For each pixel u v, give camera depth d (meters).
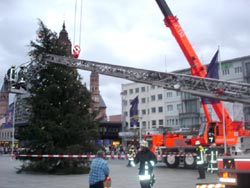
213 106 24.44
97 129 22.89
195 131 29.25
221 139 24.33
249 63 72.06
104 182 9.43
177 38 23.84
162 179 17.59
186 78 20.89
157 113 96.00
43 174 21.25
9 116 52.09
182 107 87.56
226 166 6.37
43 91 22.27
